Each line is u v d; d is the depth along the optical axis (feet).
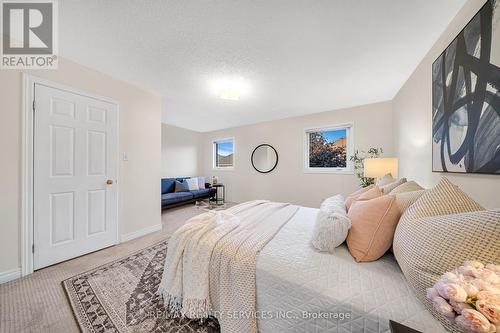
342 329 2.48
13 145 5.35
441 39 4.96
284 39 5.22
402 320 2.19
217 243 3.90
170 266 4.28
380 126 10.29
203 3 4.11
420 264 2.32
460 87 4.07
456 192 2.84
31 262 5.62
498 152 3.13
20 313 4.09
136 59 6.30
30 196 5.63
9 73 5.30
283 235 4.34
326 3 4.07
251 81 7.77
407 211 3.11
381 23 4.61
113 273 5.64
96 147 7.15
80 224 6.74
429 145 5.86
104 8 4.27
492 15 3.20
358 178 11.06
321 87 8.36
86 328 3.76
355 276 2.88
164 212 13.03
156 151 9.39
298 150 13.10
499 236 1.98
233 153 16.70
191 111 12.05
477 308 1.52
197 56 6.08
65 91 6.32
